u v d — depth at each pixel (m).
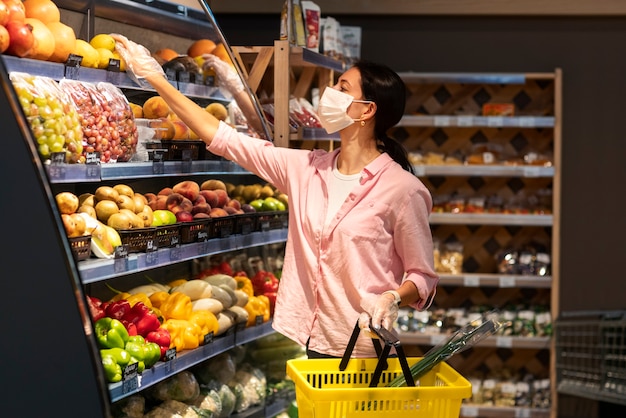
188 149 3.06
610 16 5.91
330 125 2.79
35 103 2.33
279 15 5.98
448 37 6.03
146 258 2.72
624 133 5.96
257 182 3.61
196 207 3.12
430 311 5.96
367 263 2.69
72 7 2.79
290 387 3.71
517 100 6.06
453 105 6.09
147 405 2.94
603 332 5.49
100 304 2.72
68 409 2.49
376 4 5.92
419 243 2.69
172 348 2.79
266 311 3.51
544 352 6.06
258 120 3.31
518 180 6.10
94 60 2.68
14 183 2.52
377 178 2.71
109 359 2.48
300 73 4.15
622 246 6.00
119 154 2.72
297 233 2.83
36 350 2.52
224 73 3.29
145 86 2.95
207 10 3.22
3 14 2.33
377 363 2.44
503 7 5.88
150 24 3.11
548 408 5.69
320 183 2.83
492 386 5.80
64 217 2.46
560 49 5.98
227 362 3.35
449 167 5.70
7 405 2.53
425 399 2.26
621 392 5.30
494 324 2.41
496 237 6.12
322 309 2.74
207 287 3.17
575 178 6.00
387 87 2.78
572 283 6.03
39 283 2.50
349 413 2.25
